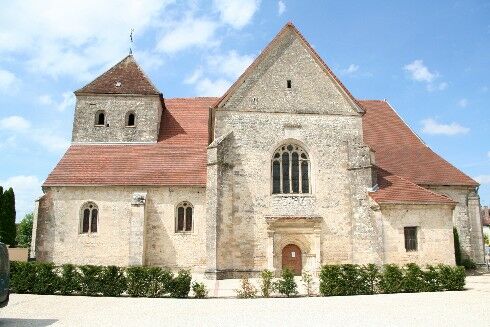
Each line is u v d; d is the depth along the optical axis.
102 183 31.52
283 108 31.67
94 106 36.09
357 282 22.03
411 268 23.09
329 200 30.56
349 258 29.78
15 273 22.36
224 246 28.48
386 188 30.03
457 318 14.93
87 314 16.14
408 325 13.87
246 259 29.06
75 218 31.25
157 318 15.24
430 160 37.97
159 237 31.05
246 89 31.73
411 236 28.75
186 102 40.66
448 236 28.92
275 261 29.27
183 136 36.06
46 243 30.73
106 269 21.91
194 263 30.80
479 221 36.69
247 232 29.45
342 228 30.22
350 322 14.35
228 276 28.30
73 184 31.44
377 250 28.14
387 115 42.59
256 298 20.59
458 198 36.31
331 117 31.92
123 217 31.28
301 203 30.34
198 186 31.61
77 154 34.09
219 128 30.81
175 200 31.64
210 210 28.56
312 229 29.92
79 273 22.00
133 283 21.53
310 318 15.10
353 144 31.39
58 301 19.50
